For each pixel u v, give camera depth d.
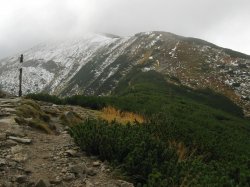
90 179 6.95
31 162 7.36
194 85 120.25
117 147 8.04
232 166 8.41
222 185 6.71
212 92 114.44
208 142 11.03
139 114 18.25
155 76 116.69
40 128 10.06
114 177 7.17
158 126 10.79
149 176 6.67
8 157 7.35
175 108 30.45
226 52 160.00
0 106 11.69
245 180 7.58
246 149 14.30
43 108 13.95
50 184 6.46
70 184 6.64
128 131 8.98
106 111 17.41
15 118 9.98
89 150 8.29
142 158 7.49
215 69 138.75
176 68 140.62
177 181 6.72
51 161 7.58
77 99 21.92
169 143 9.70
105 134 8.41
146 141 8.30
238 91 120.12
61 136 9.78
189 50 163.38
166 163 7.30
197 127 15.38
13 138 8.49
